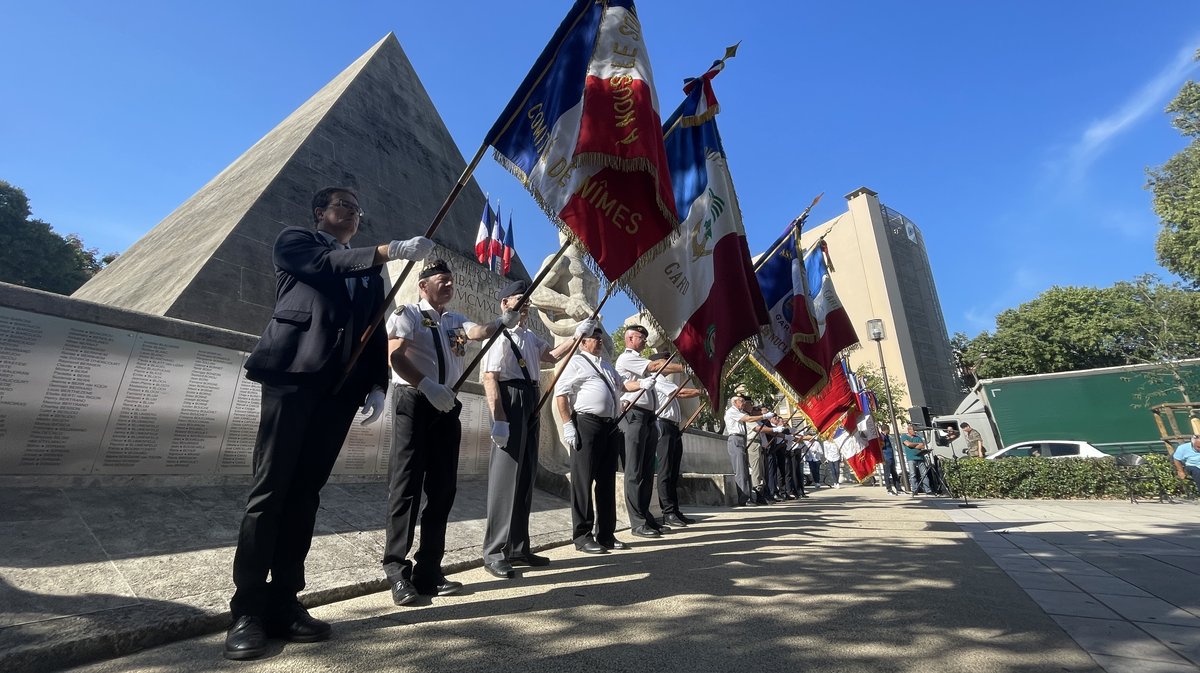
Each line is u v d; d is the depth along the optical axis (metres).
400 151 16.22
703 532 5.72
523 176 3.17
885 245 55.28
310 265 2.41
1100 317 35.09
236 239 9.86
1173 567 3.64
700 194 4.53
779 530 5.70
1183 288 21.05
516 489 3.90
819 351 6.18
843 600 2.78
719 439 16.53
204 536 3.23
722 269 4.37
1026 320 39.72
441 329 3.40
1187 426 18.61
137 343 3.93
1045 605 2.68
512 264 15.02
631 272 3.28
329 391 2.47
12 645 1.88
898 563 3.78
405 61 19.23
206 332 4.33
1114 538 5.01
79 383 3.61
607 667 1.91
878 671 1.84
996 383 21.69
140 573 2.60
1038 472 11.95
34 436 3.37
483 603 2.81
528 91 3.30
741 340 4.21
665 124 4.87
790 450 12.94
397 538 2.96
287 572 2.31
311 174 12.53
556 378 4.25
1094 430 19.88
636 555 4.29
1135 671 1.82
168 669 1.93
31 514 2.91
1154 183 21.47
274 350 2.31
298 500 2.38
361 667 1.94
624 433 5.62
